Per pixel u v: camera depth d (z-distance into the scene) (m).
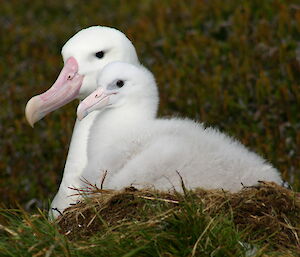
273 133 15.19
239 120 15.74
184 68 17.80
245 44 17.83
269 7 19.16
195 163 9.78
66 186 11.70
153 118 11.17
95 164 10.60
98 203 9.64
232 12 20.00
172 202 9.30
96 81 11.78
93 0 25.23
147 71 11.31
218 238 8.80
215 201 9.31
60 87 11.76
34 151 16.22
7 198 14.92
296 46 17.36
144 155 10.02
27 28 23.34
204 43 18.73
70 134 16.36
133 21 22.17
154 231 8.95
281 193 9.35
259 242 8.91
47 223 9.36
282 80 16.56
